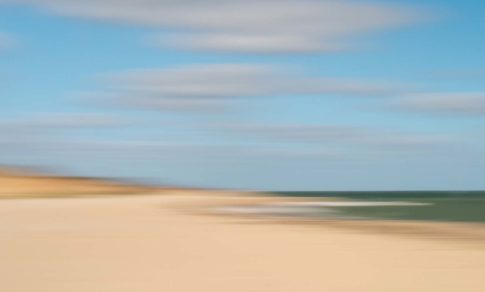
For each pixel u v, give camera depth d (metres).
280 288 17.95
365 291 17.70
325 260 23.23
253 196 112.88
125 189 121.81
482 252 25.70
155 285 18.22
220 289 17.75
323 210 65.00
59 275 19.58
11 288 17.59
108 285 18.14
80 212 50.59
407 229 37.53
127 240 28.88
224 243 28.27
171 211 55.22
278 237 31.14
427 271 20.91
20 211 51.28
